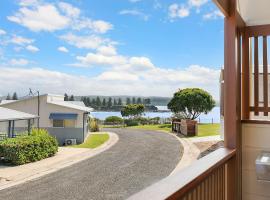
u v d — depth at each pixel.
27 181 8.92
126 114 35.06
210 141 15.12
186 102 26.17
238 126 2.90
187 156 11.93
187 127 18.81
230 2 2.84
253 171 3.02
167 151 13.62
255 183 3.00
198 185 1.66
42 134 14.03
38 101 19.92
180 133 20.97
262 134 3.00
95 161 12.12
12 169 10.73
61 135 19.45
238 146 2.87
